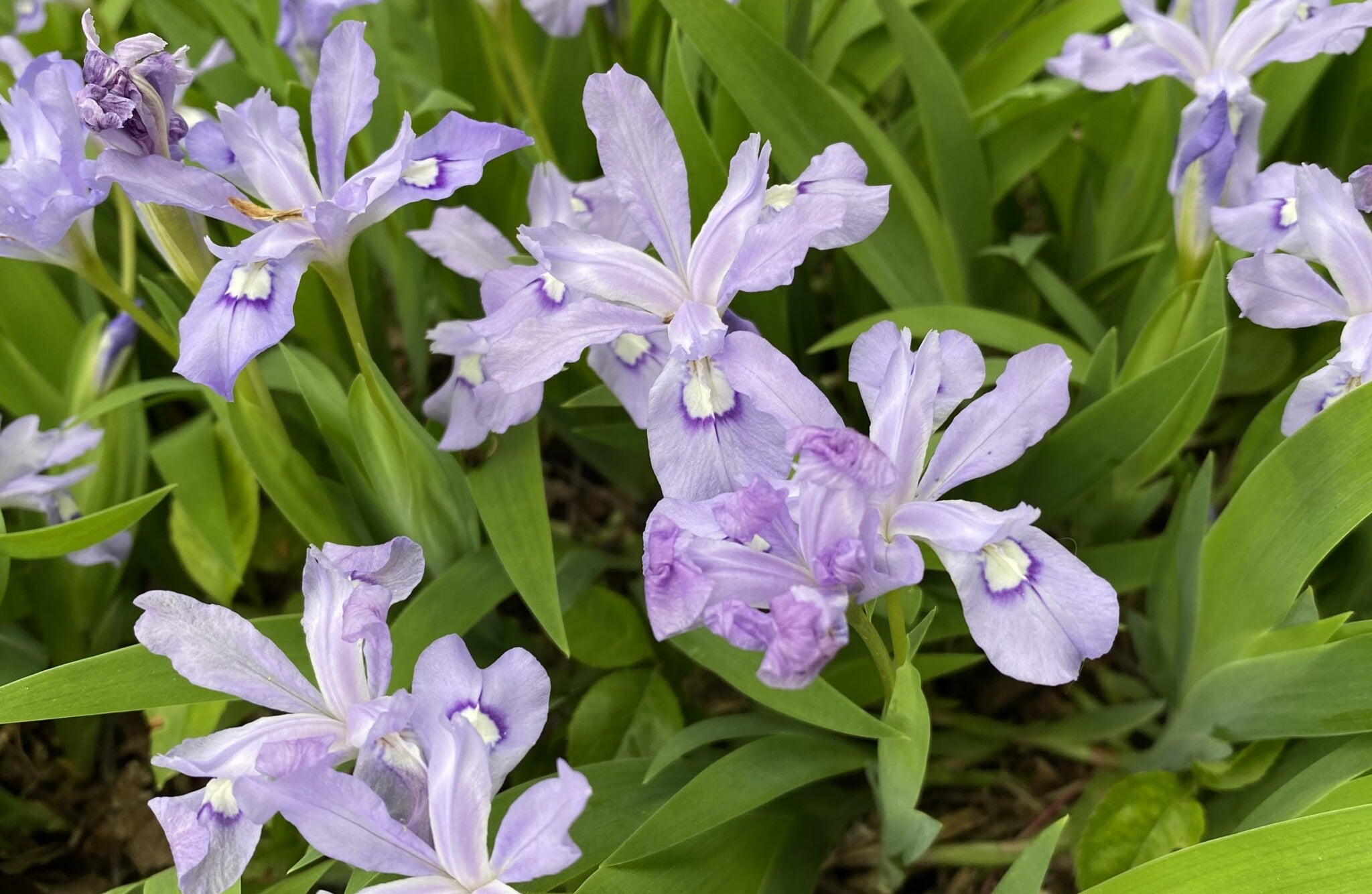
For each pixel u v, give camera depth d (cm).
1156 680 42
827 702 36
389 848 33
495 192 45
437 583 40
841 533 33
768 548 34
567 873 36
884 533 35
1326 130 45
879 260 43
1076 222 49
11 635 43
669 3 41
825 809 40
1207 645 39
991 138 47
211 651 35
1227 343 46
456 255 40
